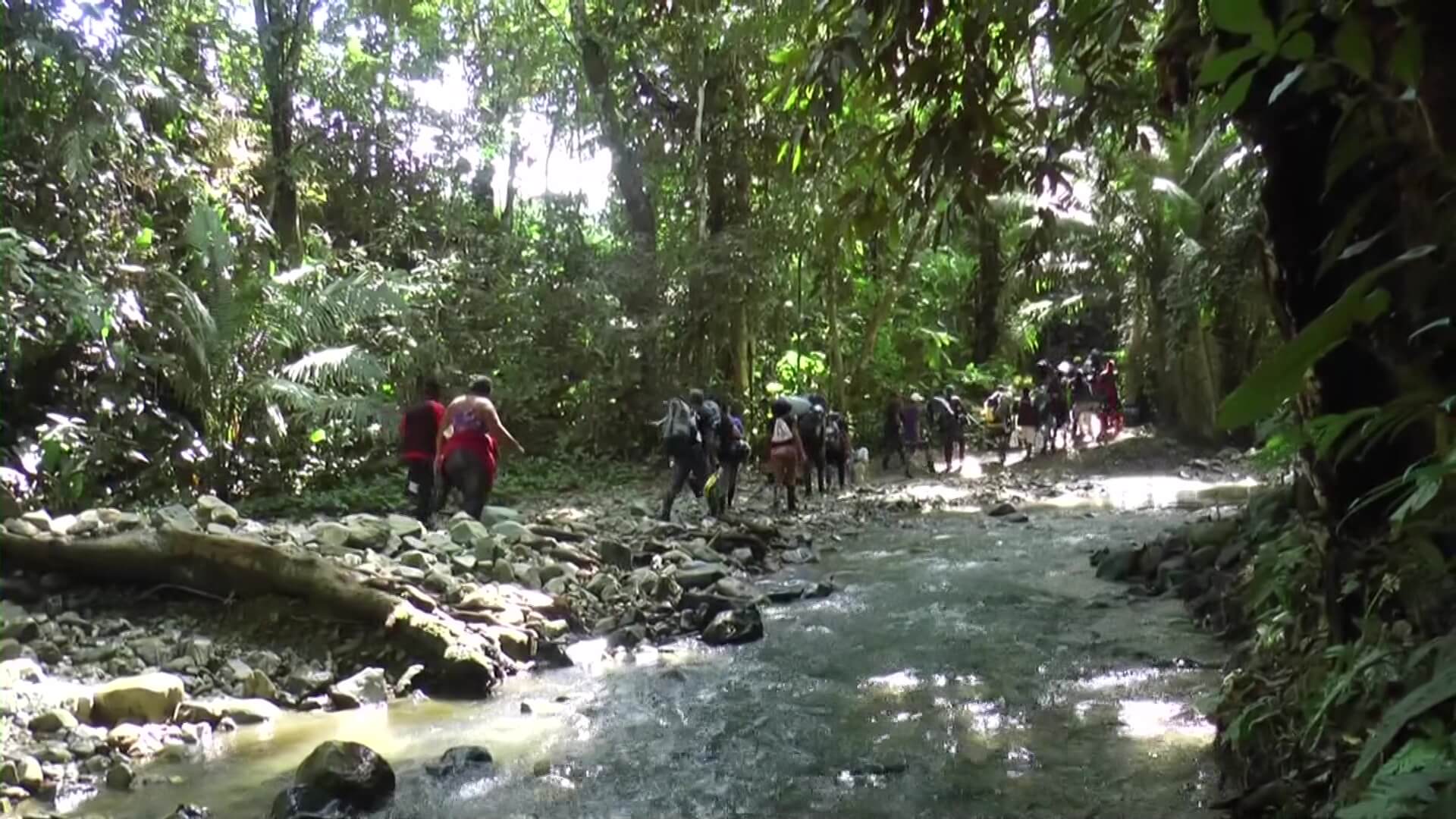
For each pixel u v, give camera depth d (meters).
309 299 13.91
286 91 16.92
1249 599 5.67
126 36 11.02
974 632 7.73
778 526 12.92
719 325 18.78
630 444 18.73
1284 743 4.05
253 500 12.59
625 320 18.89
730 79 16.91
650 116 18.91
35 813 4.50
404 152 21.08
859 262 6.25
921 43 4.10
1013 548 11.48
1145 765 4.89
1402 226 2.89
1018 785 4.79
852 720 5.86
